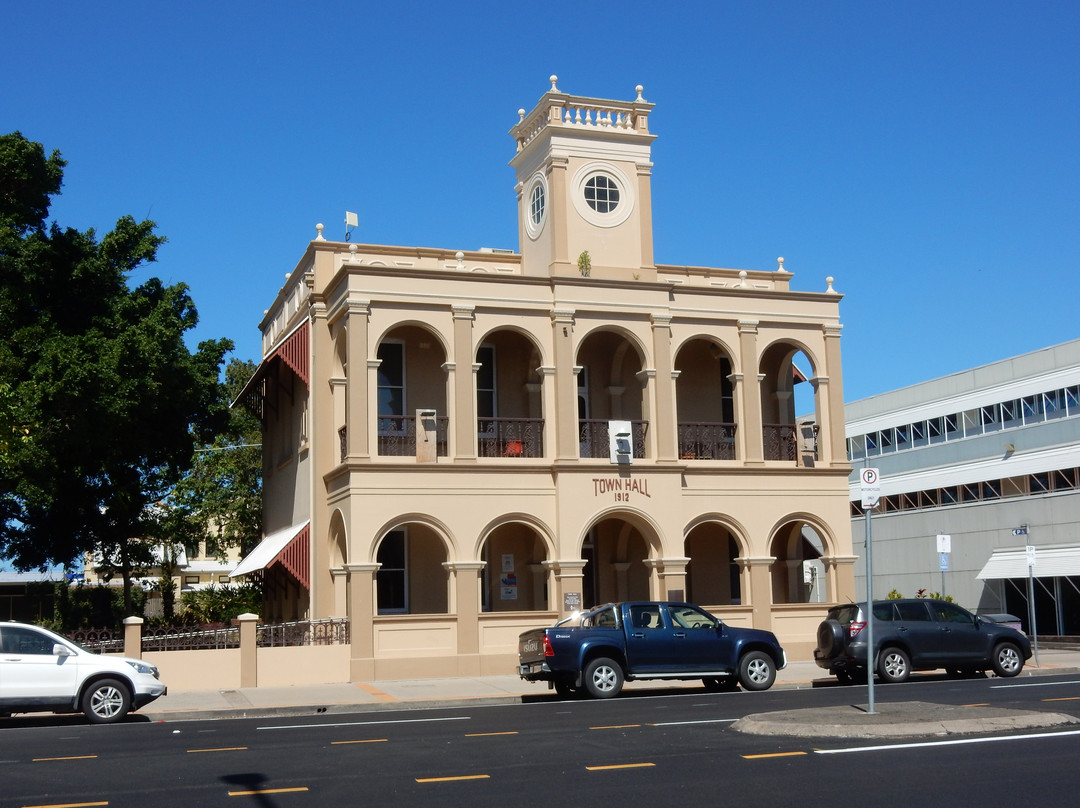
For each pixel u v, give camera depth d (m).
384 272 25.73
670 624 20.86
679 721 15.47
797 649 28.09
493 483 25.98
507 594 28.05
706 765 11.57
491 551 28.11
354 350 25.28
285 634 24.33
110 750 13.82
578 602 26.08
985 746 12.33
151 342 26.12
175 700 21.06
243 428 36.59
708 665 20.92
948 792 10.01
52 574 46.81
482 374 28.41
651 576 27.20
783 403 31.00
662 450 27.41
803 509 28.78
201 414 30.88
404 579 27.06
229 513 43.22
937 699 17.47
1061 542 39.09
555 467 26.39
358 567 24.61
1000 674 22.77
